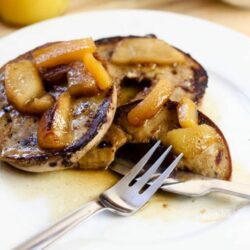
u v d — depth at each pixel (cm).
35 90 48
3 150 46
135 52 55
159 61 55
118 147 48
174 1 73
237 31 66
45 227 44
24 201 46
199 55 60
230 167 47
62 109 46
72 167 48
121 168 48
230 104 55
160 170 47
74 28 62
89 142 46
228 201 45
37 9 68
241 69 58
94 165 48
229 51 60
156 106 49
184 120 48
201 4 72
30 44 60
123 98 53
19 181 47
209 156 46
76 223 42
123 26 63
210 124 49
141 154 49
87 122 47
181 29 63
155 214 45
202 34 62
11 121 48
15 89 48
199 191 45
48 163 46
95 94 48
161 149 48
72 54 49
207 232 43
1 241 43
